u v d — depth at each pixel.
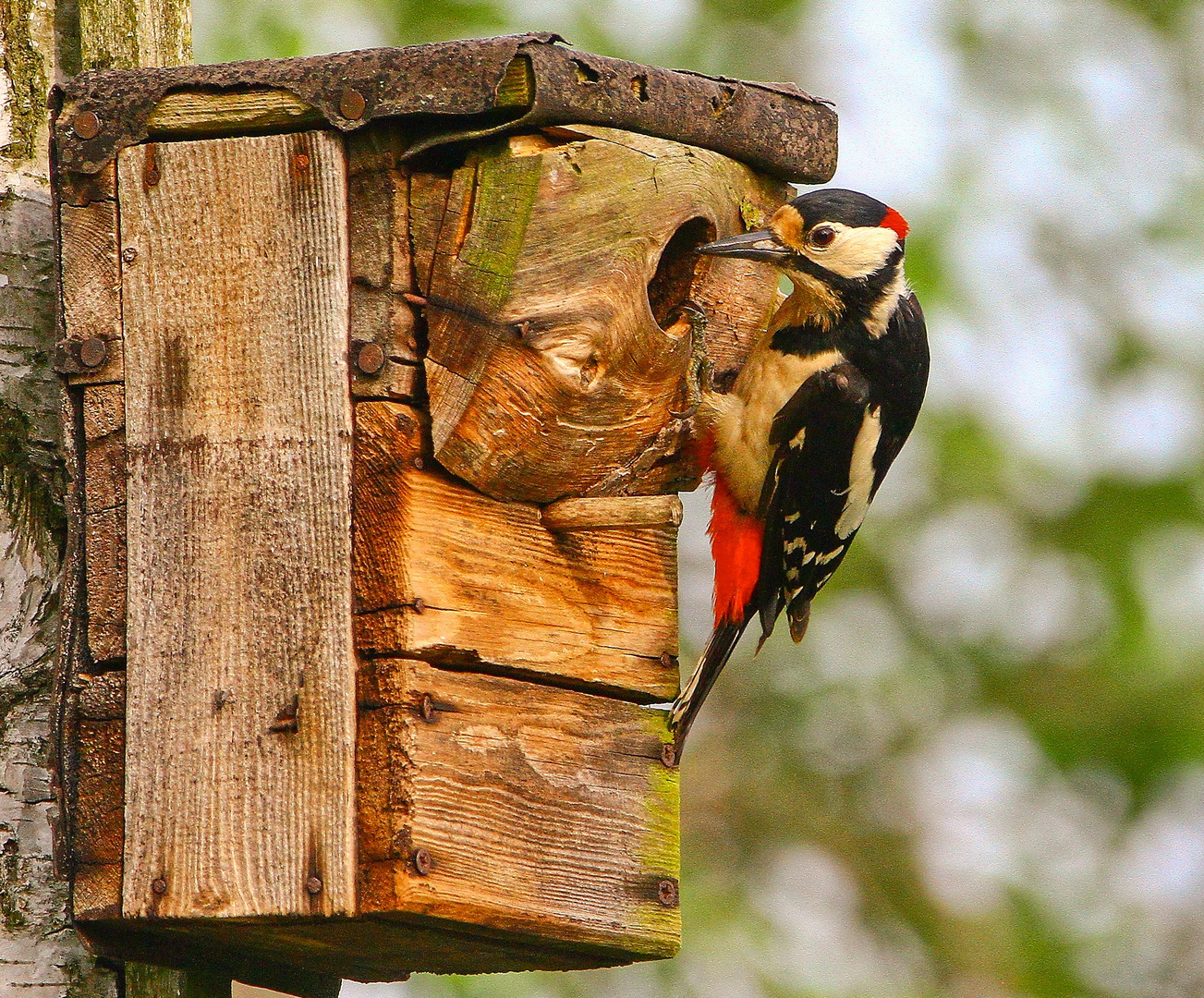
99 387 9.68
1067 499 21.34
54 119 9.78
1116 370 21.70
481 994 17.44
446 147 9.49
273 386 9.43
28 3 10.91
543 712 9.93
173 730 9.37
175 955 9.91
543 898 9.70
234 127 9.52
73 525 9.70
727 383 12.06
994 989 19.73
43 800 10.25
